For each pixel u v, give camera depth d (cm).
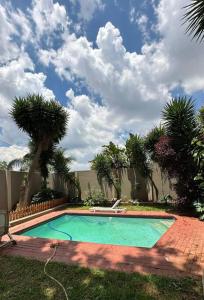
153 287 328
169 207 998
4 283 360
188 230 635
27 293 329
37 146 1203
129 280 350
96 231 809
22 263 432
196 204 801
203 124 905
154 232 763
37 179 1348
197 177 781
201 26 403
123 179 1284
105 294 317
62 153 1449
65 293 323
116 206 1056
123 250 483
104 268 395
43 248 512
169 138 928
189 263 406
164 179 1162
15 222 809
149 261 420
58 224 929
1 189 1055
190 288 322
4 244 527
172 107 930
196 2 388
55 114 1143
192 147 855
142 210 984
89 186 1363
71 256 457
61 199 1264
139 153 1226
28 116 1128
